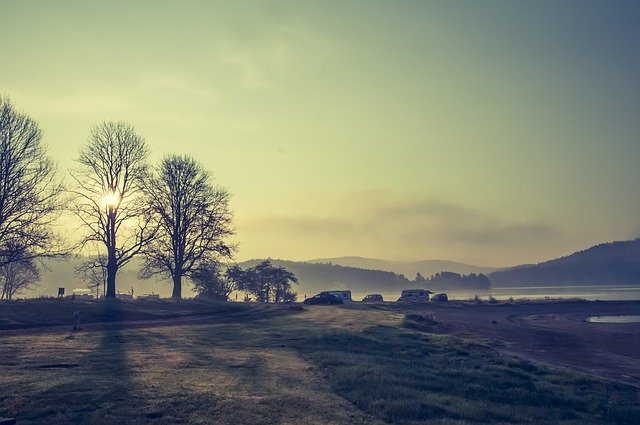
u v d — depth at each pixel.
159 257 62.97
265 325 39.50
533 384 21.14
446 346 29.30
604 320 64.62
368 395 16.84
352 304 70.94
